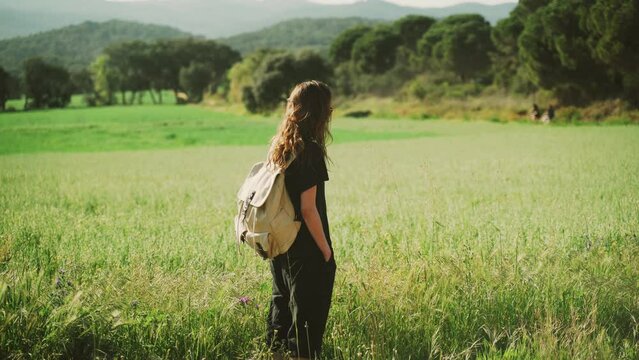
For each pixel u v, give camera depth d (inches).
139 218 336.8
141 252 228.7
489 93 2741.1
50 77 5078.7
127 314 148.0
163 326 141.3
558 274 185.6
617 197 366.6
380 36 4306.1
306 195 122.3
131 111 4062.5
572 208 323.6
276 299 137.2
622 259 205.0
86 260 218.1
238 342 144.3
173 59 6471.5
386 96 3503.9
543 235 248.8
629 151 804.6
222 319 148.3
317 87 126.9
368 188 513.7
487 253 211.2
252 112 3548.2
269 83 3415.4
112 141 1905.8
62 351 131.1
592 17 1774.1
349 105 3255.4
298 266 127.4
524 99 2352.4
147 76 6407.5
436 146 1222.9
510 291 169.3
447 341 144.8
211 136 2053.4
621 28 1674.5
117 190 552.7
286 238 123.1
